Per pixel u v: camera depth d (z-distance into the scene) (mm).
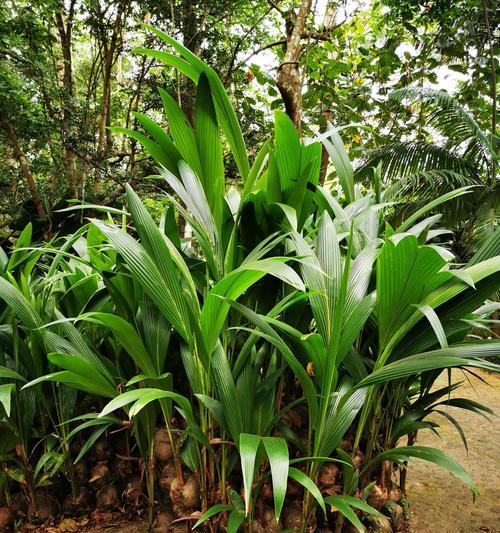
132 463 1250
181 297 915
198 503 996
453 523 1228
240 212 1045
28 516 1150
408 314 892
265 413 984
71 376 940
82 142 4711
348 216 1188
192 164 1102
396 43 4410
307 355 996
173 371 1188
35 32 4902
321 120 3662
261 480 905
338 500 882
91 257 1195
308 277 935
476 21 4000
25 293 1137
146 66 5473
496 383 3045
